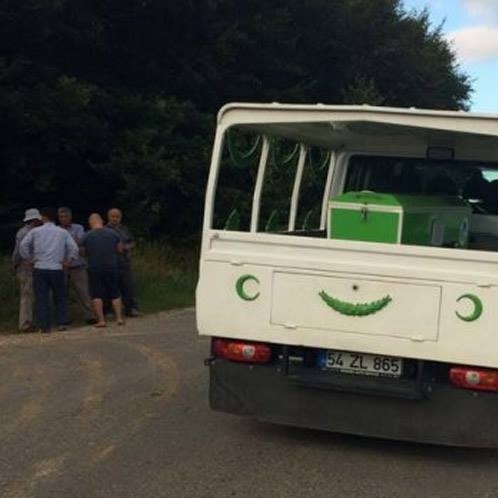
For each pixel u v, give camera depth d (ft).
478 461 19.56
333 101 87.97
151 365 29.55
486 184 23.38
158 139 67.00
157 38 69.26
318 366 19.45
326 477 17.95
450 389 18.38
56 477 17.51
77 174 67.67
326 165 25.57
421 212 19.81
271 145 22.76
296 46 82.74
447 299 18.01
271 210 24.22
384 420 18.88
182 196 70.33
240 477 17.75
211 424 21.95
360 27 94.63
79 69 65.82
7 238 61.82
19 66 57.98
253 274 19.27
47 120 58.90
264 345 19.49
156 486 17.04
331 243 18.74
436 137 21.25
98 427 21.40
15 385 26.16
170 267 57.77
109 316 42.91
